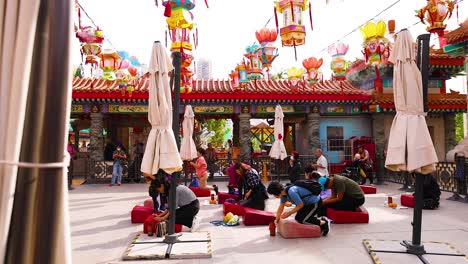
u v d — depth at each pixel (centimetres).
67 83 171
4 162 164
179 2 942
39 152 171
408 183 1325
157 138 571
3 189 164
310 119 1723
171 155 563
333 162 1759
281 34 876
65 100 171
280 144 1434
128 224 744
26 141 172
